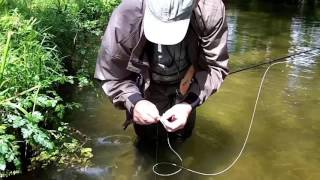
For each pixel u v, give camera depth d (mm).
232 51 3070
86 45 2918
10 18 2191
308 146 1689
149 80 1375
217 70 1354
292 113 1980
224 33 1314
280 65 2709
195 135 1736
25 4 2982
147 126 1618
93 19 3873
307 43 3426
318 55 3006
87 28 3303
